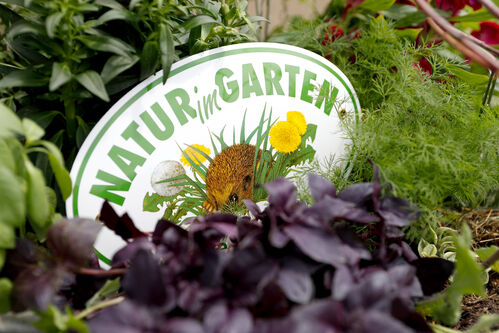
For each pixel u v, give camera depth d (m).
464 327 0.62
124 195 0.63
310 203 0.66
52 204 0.59
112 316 0.50
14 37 0.60
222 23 0.66
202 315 0.52
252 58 0.66
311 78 0.69
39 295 0.52
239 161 0.67
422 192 0.63
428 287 0.58
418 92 0.68
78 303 0.57
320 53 0.76
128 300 0.52
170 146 0.64
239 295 0.52
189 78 0.64
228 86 0.65
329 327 0.50
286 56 0.67
